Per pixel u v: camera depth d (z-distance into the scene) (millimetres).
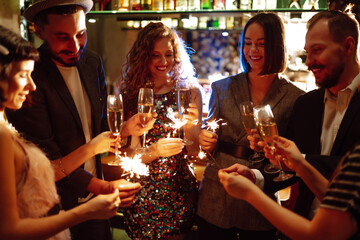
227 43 4078
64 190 1919
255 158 2053
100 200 1245
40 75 1849
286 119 2156
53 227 1149
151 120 1765
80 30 1801
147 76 2209
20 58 1167
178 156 2193
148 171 2137
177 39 2230
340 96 1658
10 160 1085
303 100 1898
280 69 2119
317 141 1783
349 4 2705
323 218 987
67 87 1940
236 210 2152
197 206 2307
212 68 4176
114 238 3348
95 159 2119
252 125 1860
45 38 1838
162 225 2164
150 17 3895
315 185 1424
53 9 1711
